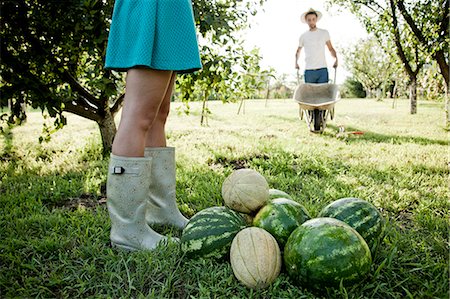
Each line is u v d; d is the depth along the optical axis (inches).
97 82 150.3
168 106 105.4
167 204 106.0
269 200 91.0
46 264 84.4
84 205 127.3
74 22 142.4
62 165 181.6
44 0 138.6
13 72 153.5
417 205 125.0
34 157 200.5
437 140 261.7
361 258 68.8
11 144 232.2
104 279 78.6
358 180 151.7
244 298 70.9
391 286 75.9
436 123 387.9
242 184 89.7
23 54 155.2
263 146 221.9
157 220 106.3
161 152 104.2
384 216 115.9
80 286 76.4
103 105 195.8
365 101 959.6
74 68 178.9
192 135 274.1
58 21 144.6
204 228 82.3
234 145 226.2
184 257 83.6
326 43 342.0
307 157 193.8
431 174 161.8
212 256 80.9
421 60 477.4
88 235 99.8
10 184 145.9
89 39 147.0
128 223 90.4
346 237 69.8
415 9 390.9
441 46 336.5
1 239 95.4
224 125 362.6
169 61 84.7
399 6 389.1
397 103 847.1
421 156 198.8
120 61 86.3
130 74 86.2
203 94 216.2
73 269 82.0
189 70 91.7
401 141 258.8
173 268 80.9
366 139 271.1
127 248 90.8
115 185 89.0
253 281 71.9
